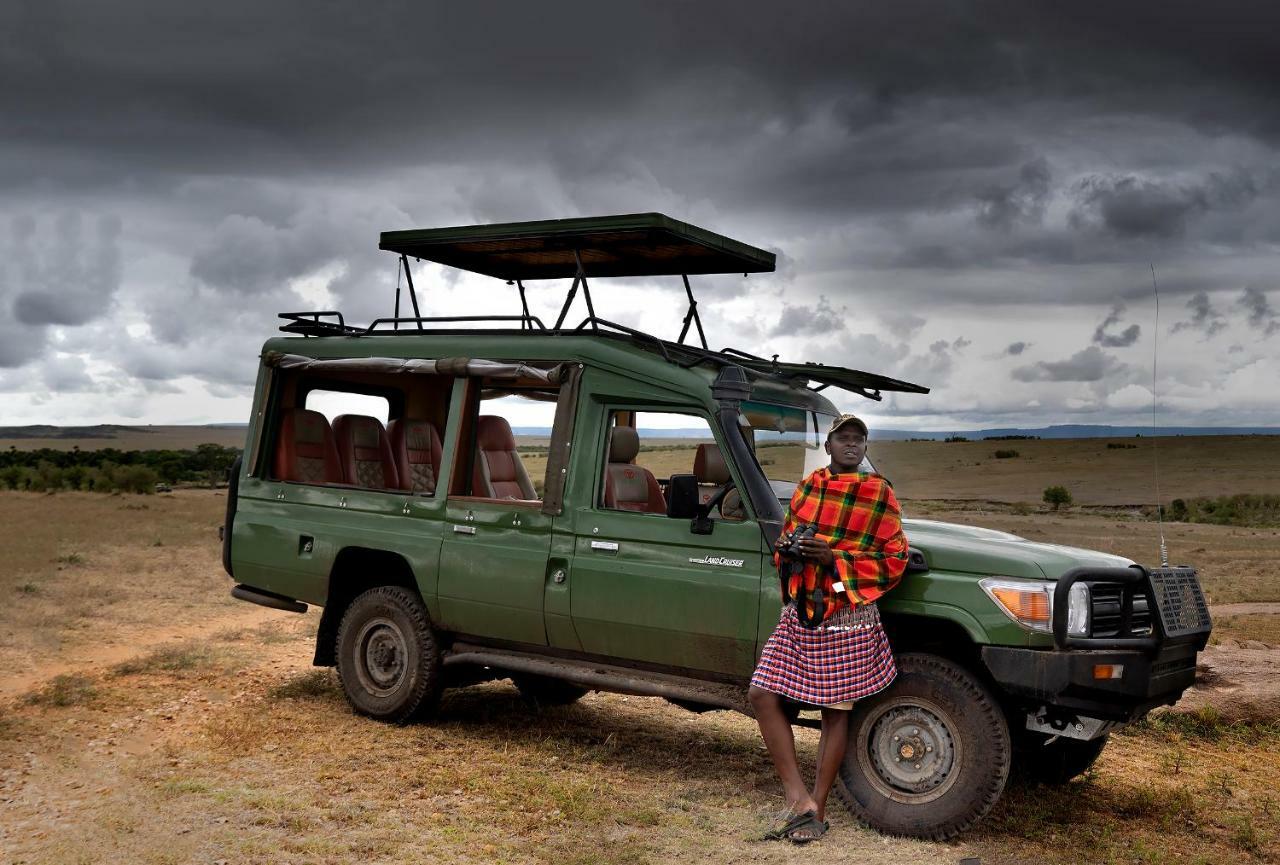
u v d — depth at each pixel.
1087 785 6.32
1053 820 5.60
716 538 5.68
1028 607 4.99
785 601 5.05
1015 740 5.95
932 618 5.30
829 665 4.94
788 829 4.98
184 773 5.70
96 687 7.82
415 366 6.86
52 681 7.98
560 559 6.21
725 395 5.57
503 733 6.95
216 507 35.50
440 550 6.70
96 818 4.94
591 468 6.22
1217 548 35.47
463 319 6.99
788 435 6.20
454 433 6.82
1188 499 87.69
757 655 5.54
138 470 48.88
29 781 5.50
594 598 6.05
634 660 6.05
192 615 11.72
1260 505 76.12
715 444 5.91
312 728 6.80
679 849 4.83
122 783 5.51
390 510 7.00
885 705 5.21
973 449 161.25
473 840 4.83
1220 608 14.60
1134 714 5.07
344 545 7.13
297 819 4.97
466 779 5.77
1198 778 6.61
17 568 15.14
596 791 5.67
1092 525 55.22
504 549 6.45
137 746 6.29
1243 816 5.80
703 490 6.24
